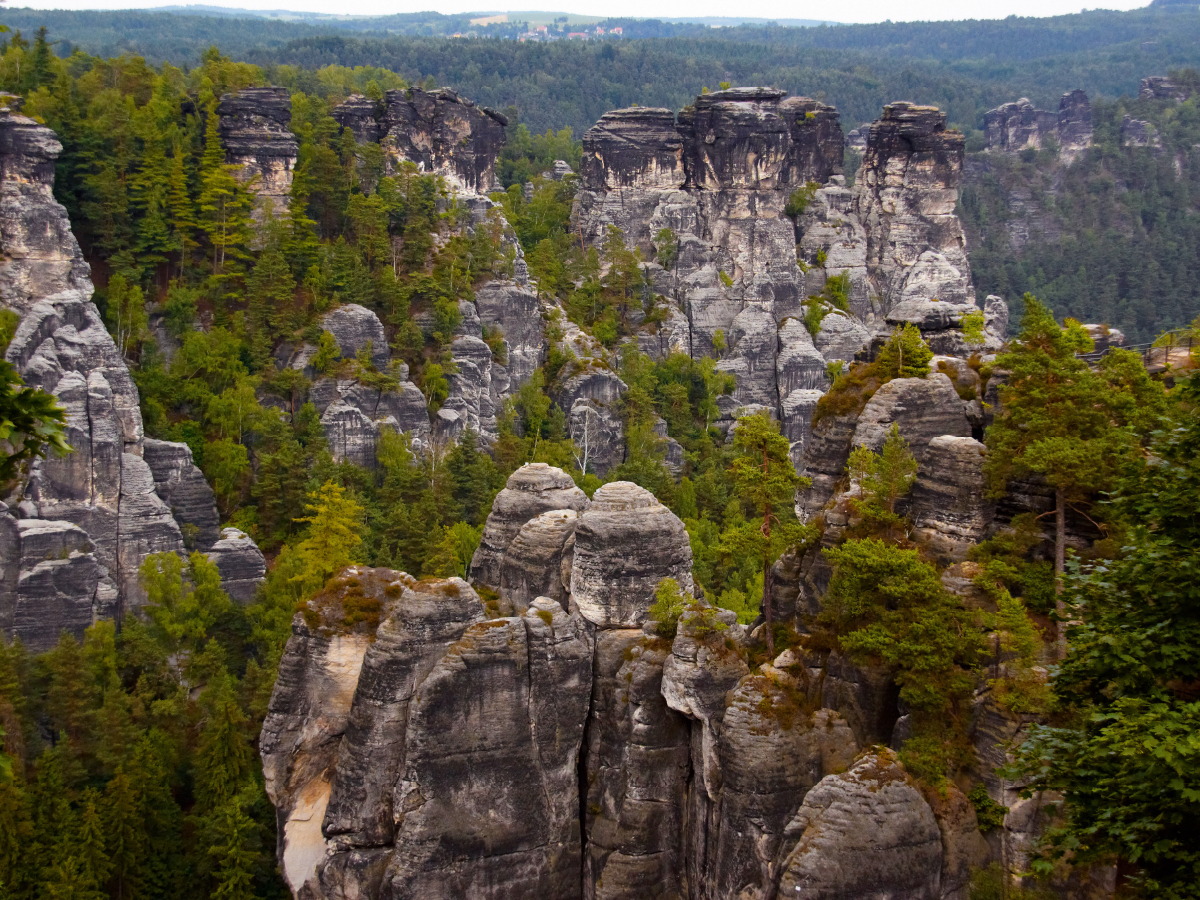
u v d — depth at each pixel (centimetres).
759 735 5912
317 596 7200
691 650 6394
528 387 18100
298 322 15975
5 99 14525
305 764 7025
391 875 6406
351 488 14050
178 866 8706
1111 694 4659
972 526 6438
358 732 6662
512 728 6606
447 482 14525
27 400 3844
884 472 6638
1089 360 7750
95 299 15312
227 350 15212
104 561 12344
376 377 15738
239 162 17975
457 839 6469
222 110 18262
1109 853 4325
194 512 13350
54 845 8175
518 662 6631
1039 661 5738
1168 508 4525
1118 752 4128
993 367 7369
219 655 11250
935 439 6681
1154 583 4447
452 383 16862
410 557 12925
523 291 18750
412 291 17325
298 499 13775
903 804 5381
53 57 18362
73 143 15900
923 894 5338
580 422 18388
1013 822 5434
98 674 10656
